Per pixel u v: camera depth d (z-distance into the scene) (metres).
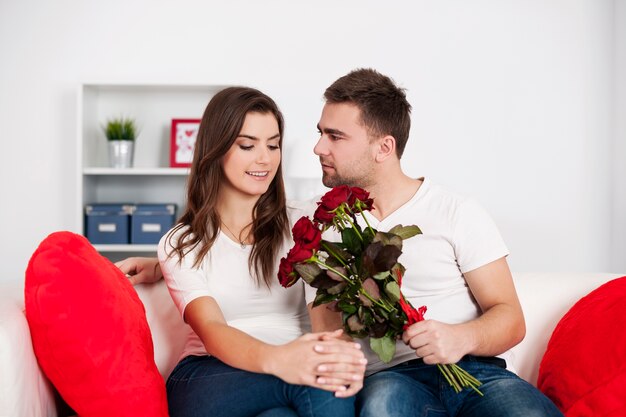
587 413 1.58
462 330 1.56
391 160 1.89
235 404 1.56
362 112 1.86
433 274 1.79
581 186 4.66
